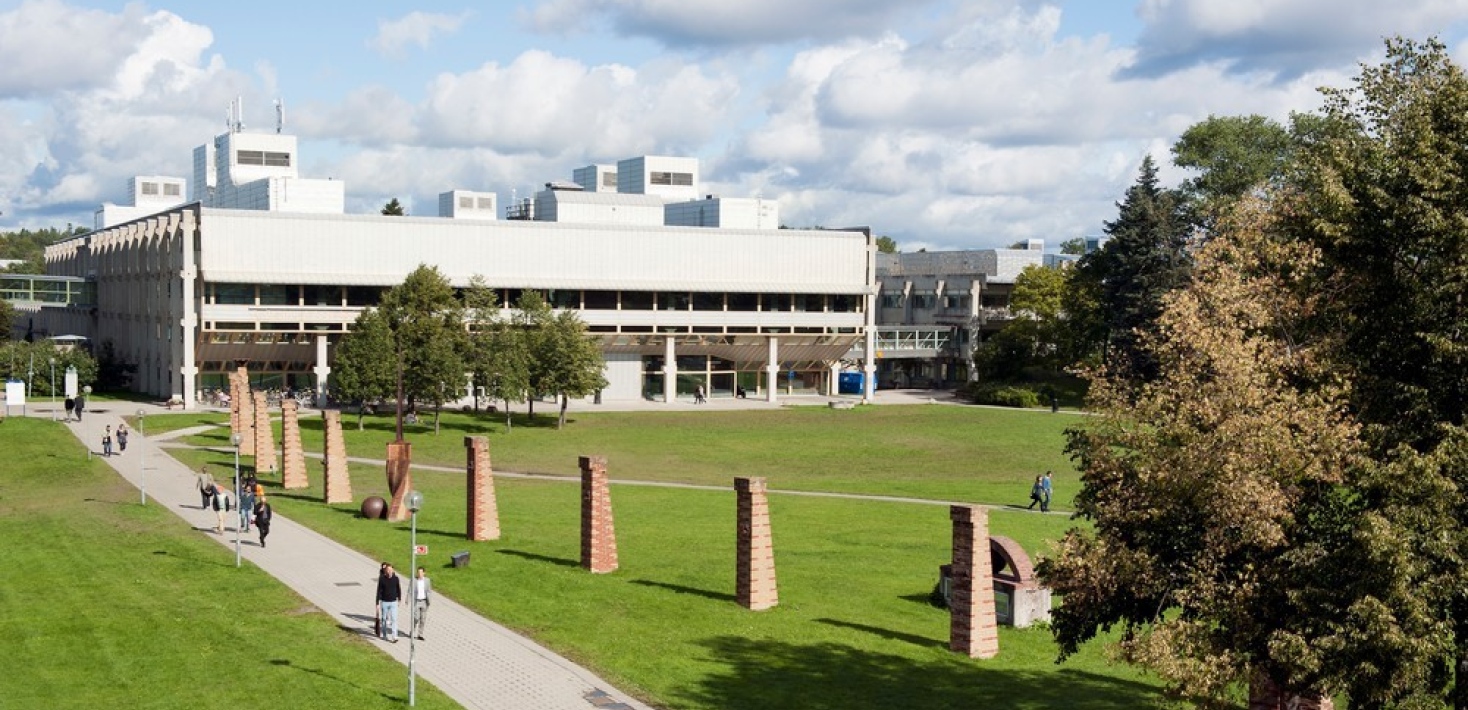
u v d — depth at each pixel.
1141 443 24.80
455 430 97.69
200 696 27.77
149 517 52.66
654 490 68.50
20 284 161.12
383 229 115.75
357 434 92.56
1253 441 22.97
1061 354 134.62
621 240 125.69
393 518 53.41
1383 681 21.12
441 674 30.16
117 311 136.50
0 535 48.28
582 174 182.12
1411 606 20.39
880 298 170.50
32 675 29.08
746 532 37.91
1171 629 23.50
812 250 133.38
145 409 105.75
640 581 41.16
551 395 103.19
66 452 77.50
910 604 39.38
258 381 115.88
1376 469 22.12
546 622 35.34
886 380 158.00
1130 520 25.03
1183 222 120.06
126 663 30.09
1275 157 114.19
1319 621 21.92
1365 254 24.64
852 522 56.25
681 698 29.00
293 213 112.06
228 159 159.25
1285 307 26.06
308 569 41.69
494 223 120.19
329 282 113.25
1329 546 23.16
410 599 30.05
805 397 137.25
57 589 37.84
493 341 99.75
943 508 62.03
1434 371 23.47
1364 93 25.73
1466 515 22.02
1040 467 85.88
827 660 32.59
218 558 43.19
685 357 133.00
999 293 161.75
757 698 29.23
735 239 130.25
